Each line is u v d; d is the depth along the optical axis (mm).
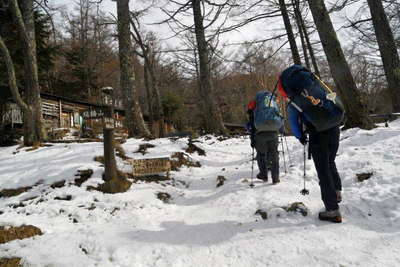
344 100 6438
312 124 2570
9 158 5867
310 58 14078
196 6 11359
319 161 2594
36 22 14320
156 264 2203
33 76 7598
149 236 2717
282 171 4633
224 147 8547
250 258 2133
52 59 16531
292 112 2752
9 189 4508
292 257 2053
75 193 4117
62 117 19688
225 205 3461
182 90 34906
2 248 2566
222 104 33875
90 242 2598
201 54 11445
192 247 2424
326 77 17016
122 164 5367
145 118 25953
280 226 2602
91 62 29734
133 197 4027
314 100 2480
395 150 4098
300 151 5664
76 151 5867
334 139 2605
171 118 29734
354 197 2953
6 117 11039
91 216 3480
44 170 4961
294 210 2807
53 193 4188
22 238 2812
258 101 4109
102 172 4781
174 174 5367
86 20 28219
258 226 2682
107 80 31719
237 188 4055
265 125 3873
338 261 1921
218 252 2287
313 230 2406
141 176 4973
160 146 6906
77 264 2258
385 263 1827
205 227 2865
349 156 4398
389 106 28438
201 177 5418
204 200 4008
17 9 7469
